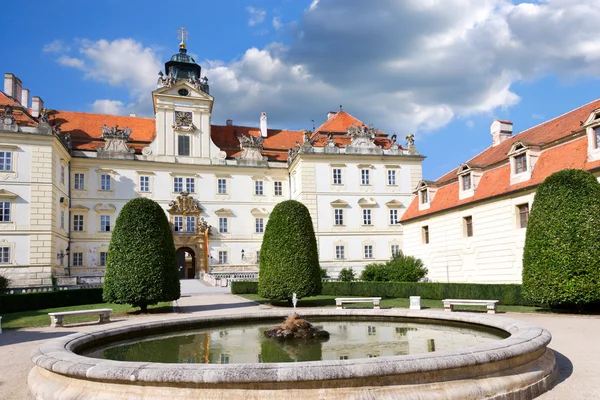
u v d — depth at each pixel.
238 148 54.47
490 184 28.06
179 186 50.16
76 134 49.06
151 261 22.52
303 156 48.94
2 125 39.75
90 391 6.99
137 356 10.02
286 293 24.89
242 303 26.73
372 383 6.61
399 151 51.94
